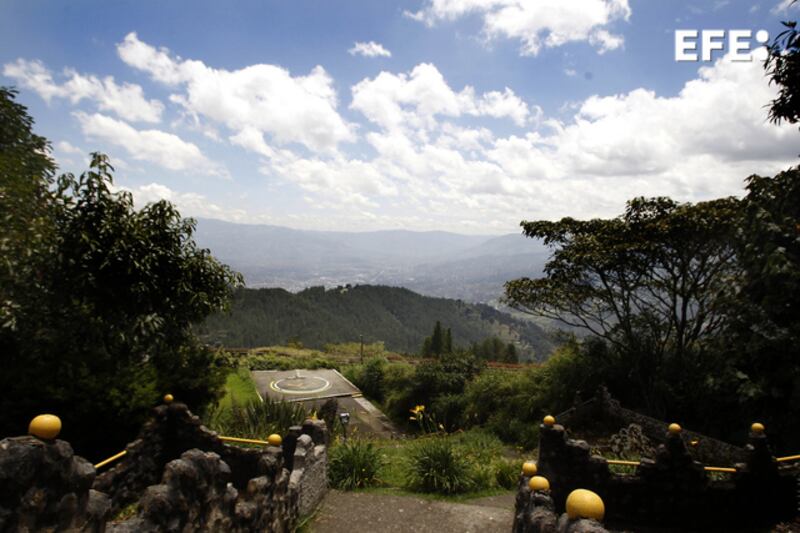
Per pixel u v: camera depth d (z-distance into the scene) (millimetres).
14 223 5062
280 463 4273
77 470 2078
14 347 5078
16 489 1799
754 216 7883
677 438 4953
